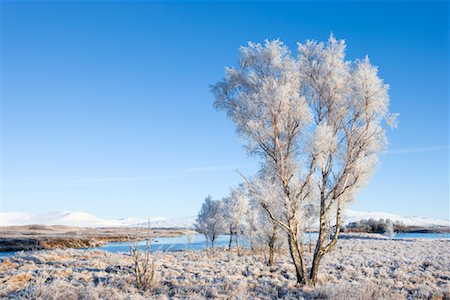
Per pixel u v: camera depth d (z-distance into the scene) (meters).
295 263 14.46
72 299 10.31
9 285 12.17
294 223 14.67
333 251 36.28
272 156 14.59
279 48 15.05
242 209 37.88
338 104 14.66
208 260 28.11
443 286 15.00
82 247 61.03
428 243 51.50
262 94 14.12
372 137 13.73
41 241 60.84
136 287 12.95
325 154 13.83
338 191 14.80
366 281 15.41
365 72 13.49
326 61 14.69
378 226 104.88
